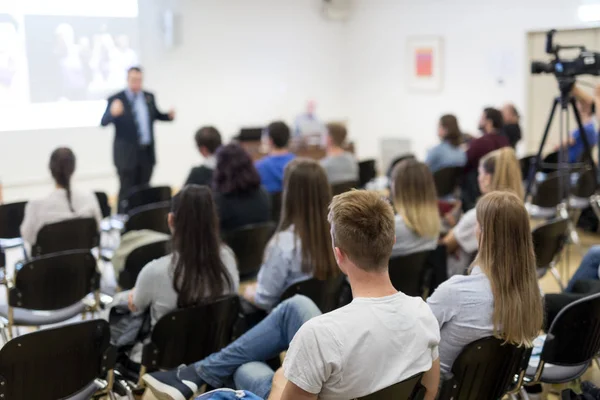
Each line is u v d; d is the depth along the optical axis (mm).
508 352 2215
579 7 8180
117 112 6188
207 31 8977
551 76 8633
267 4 9633
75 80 7594
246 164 3916
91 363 2416
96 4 7723
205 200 2576
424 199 3215
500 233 2127
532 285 2148
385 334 1611
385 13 10141
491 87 9172
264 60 9711
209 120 9172
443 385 2125
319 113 10555
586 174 5121
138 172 6746
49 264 3229
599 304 2457
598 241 5977
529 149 8977
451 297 2150
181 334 2529
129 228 4277
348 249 1658
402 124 10234
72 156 3986
